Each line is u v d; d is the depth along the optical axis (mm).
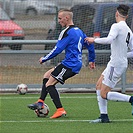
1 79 39312
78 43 26094
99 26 40688
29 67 39344
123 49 24000
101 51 38094
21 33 42094
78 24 40875
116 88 38562
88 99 34781
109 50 38094
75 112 28859
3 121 25500
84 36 26453
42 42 37312
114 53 24031
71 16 26219
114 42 23969
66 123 24875
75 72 26188
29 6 43781
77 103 32781
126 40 23984
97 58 38938
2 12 43281
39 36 42594
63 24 26250
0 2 43969
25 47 38812
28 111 29078
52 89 26344
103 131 22578
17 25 42406
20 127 23688
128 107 31000
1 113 28312
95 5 40844
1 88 38062
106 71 24297
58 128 23391
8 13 43375
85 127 23656
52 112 28859
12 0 43531
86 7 40875
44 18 42594
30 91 38281
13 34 41781
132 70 38875
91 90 38938
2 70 39312
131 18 40031
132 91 38719
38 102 26812
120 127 23656
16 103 32500
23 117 26859
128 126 23969
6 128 23391
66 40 25750
